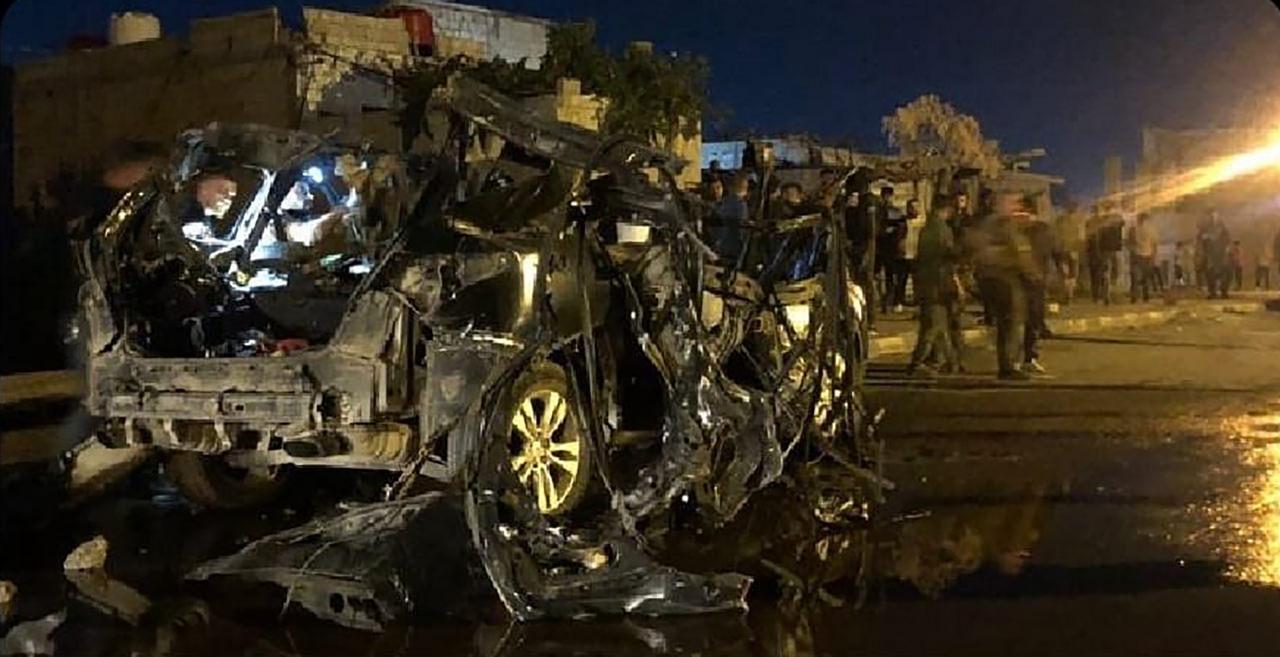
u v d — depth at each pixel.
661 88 22.56
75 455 8.48
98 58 20.69
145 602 6.36
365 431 7.02
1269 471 9.95
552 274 7.40
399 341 7.02
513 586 6.09
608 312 7.71
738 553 7.36
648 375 7.96
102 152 20.45
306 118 19.19
